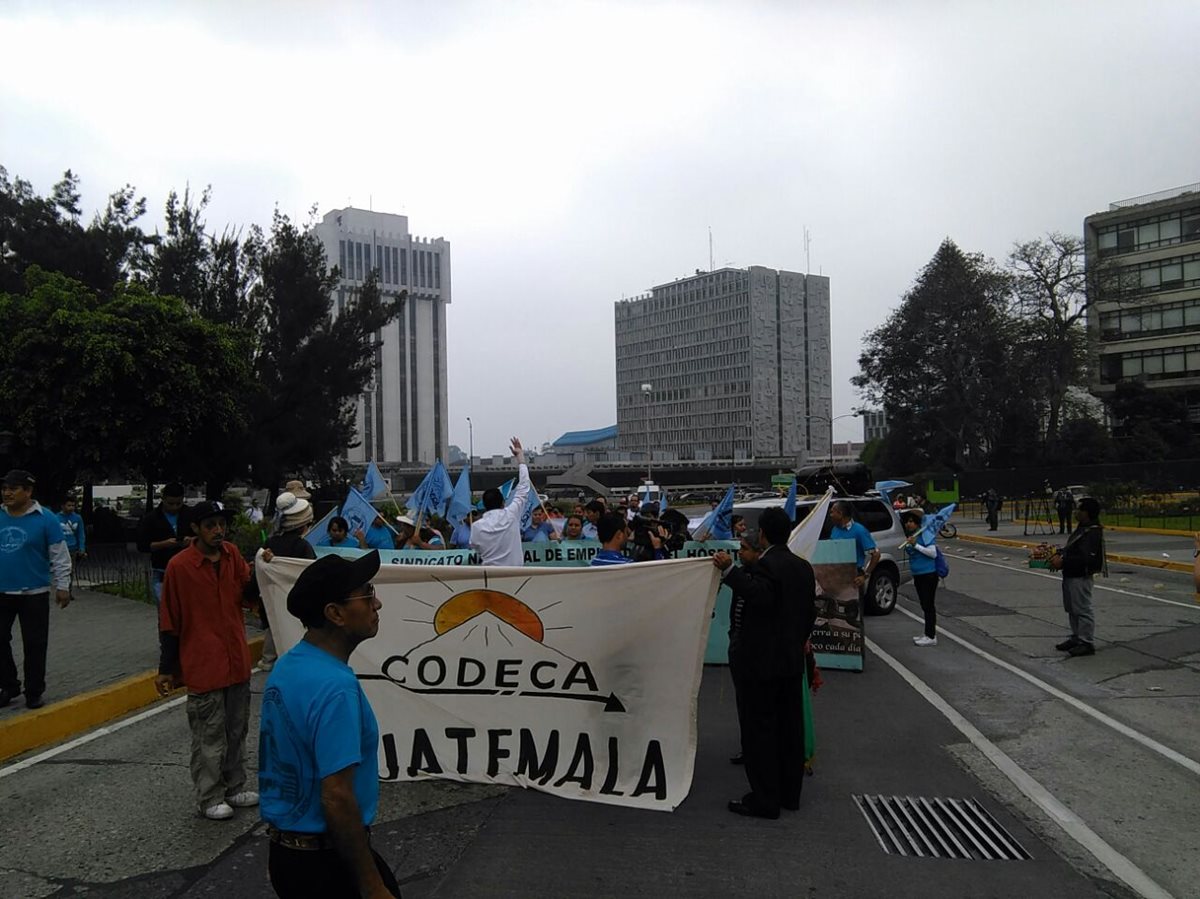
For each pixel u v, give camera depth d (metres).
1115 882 4.32
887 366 64.06
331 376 34.56
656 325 171.75
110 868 4.54
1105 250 73.12
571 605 5.36
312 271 34.72
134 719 7.59
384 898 2.46
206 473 30.25
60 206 31.25
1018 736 6.92
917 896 4.16
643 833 4.91
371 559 2.73
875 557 9.55
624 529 6.87
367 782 2.57
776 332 157.38
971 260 62.22
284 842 2.51
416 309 162.62
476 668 5.42
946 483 54.03
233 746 5.42
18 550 7.18
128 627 11.42
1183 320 69.38
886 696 8.24
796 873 4.41
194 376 23.81
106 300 29.86
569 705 5.36
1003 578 18.47
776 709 5.30
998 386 59.34
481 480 98.62
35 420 22.25
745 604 5.23
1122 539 27.36
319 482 36.06
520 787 5.51
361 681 5.43
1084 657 10.00
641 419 174.62
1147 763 6.22
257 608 5.72
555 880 4.32
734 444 155.75
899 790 5.70
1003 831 4.98
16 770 6.19
